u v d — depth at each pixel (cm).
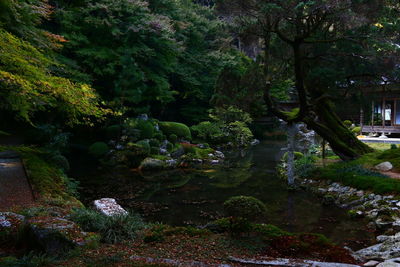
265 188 1254
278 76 1435
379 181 1034
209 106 3091
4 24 891
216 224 625
